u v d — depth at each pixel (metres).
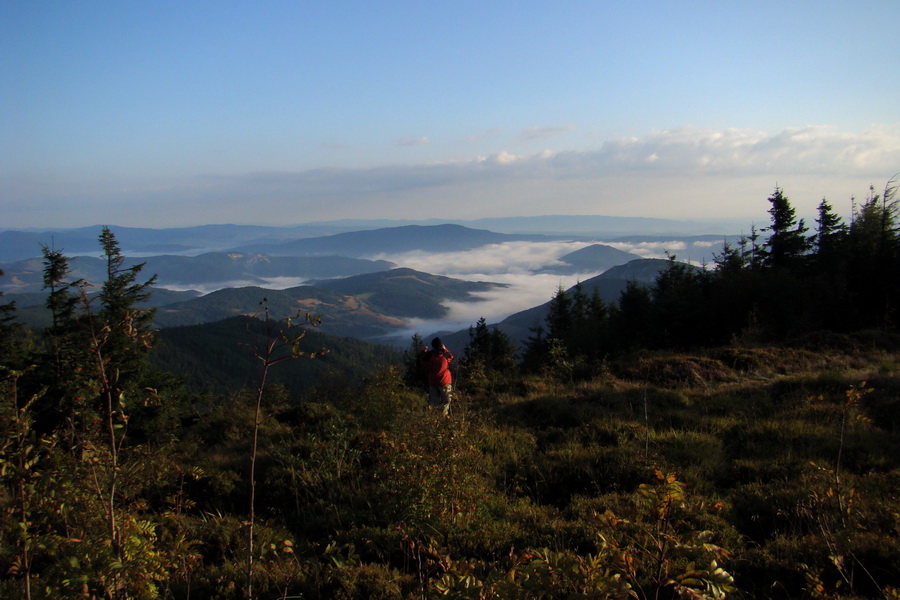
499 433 8.27
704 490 5.90
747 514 5.27
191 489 7.02
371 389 9.56
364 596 4.15
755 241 29.44
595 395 10.42
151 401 3.26
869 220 24.03
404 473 5.39
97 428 3.15
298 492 6.80
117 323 3.15
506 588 2.44
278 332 2.85
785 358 12.88
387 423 8.84
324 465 7.34
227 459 8.47
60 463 3.02
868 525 4.62
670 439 7.52
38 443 3.05
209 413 15.23
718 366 12.40
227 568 4.66
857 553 4.04
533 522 5.27
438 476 5.17
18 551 2.99
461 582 2.52
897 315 18.34
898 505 4.83
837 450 6.75
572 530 4.86
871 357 12.68
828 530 4.47
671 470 6.22
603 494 6.03
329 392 15.07
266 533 5.56
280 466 7.68
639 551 4.00
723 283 21.75
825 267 24.22
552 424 9.02
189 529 5.45
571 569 2.51
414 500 5.15
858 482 5.63
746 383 11.08
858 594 3.69
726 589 2.33
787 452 6.80
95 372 3.01
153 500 6.34
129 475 3.49
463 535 4.86
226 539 5.36
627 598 2.45
